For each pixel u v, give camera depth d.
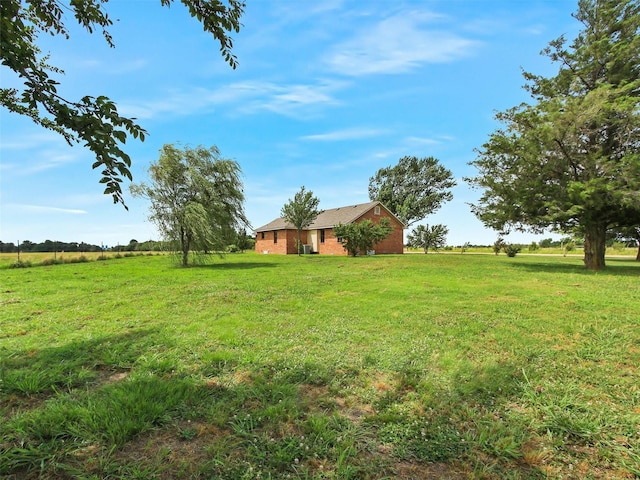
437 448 2.26
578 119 12.77
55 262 19.86
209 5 2.37
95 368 3.77
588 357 4.00
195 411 2.70
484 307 6.72
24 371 3.48
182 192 17.31
